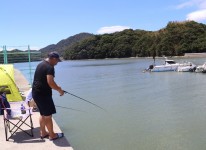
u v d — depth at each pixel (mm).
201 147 12297
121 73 58625
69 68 94938
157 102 23562
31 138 7281
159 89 31969
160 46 126250
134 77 48094
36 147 6684
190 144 12680
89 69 80938
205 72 48406
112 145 12789
